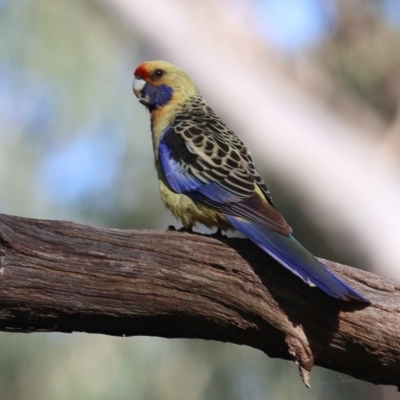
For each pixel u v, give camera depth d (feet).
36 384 46.98
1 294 21.61
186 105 30.99
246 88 43.52
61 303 21.99
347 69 46.55
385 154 43.88
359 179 42.27
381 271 41.09
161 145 28.45
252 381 46.85
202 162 27.17
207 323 23.16
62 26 48.19
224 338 23.58
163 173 27.91
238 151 27.78
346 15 47.21
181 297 22.74
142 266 22.57
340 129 44.16
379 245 41.16
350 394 47.98
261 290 23.06
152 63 31.55
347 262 42.32
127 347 46.73
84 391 46.34
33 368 47.24
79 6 47.83
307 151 42.55
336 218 42.16
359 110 44.98
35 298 21.83
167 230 23.43
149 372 46.57
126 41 47.06
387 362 23.47
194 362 46.85
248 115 43.06
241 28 44.93
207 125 29.12
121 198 47.60
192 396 46.50
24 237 21.94
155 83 31.32
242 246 23.43
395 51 46.98
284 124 43.06
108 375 46.39
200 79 43.75
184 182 27.12
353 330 23.13
